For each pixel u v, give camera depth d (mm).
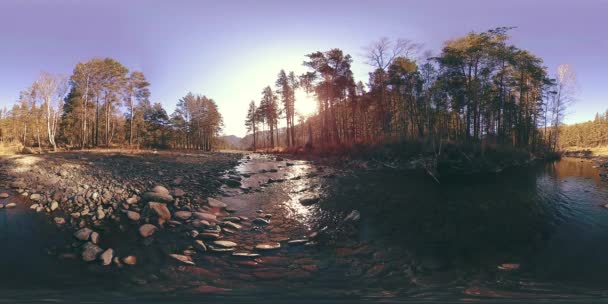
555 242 7344
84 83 34531
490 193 13258
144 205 9266
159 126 55188
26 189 10055
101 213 8242
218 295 4562
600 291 4840
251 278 5281
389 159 24297
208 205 10148
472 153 24047
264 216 9438
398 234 7879
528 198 12383
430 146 24344
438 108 30484
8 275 5051
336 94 34469
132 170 14992
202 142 65125
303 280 5219
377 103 34625
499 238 7613
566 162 33906
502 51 29188
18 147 25031
